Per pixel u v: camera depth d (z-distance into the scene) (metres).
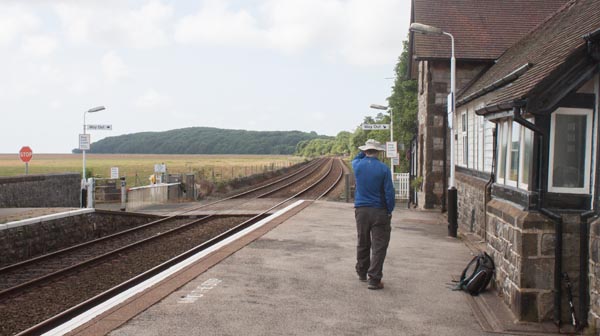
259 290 7.79
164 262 11.78
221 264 9.45
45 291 9.84
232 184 38.34
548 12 23.66
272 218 15.91
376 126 27.89
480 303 7.39
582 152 6.67
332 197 30.17
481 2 23.81
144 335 5.88
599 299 6.08
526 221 6.66
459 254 10.98
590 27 7.25
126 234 17.36
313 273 8.88
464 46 21.55
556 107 6.51
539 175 6.68
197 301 7.19
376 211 8.02
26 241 14.17
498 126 8.70
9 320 7.97
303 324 6.38
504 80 10.93
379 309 7.04
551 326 6.52
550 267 6.61
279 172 57.84
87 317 6.41
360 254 8.36
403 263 10.00
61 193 23.92
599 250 6.11
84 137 26.48
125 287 9.29
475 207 15.05
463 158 18.48
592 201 6.55
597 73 6.48
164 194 29.91
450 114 14.59
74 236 16.72
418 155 25.14
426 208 22.28
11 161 103.56
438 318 6.73
